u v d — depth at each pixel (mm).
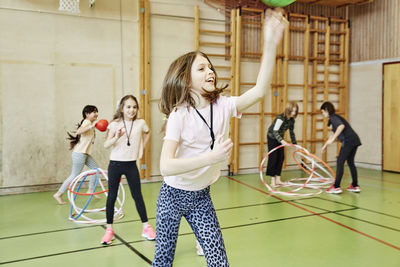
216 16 6867
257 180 6516
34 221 4004
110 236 3250
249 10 6973
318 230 3582
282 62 7496
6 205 4785
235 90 6953
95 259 2875
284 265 2723
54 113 5727
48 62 5660
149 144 6328
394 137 7414
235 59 6953
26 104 5559
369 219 3967
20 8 5461
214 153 1248
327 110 5266
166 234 1604
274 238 3352
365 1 7703
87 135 4750
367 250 3029
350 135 5219
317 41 7812
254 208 4480
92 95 5957
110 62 6062
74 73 5828
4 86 5422
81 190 5770
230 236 3420
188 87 1483
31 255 2975
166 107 1548
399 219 3963
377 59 7715
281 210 4375
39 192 5613
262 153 7387
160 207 1608
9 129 5477
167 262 1627
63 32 5734
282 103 7555
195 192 1560
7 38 5414
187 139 1484
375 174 7168
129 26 6156
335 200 4895
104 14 5988
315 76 7852
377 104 7762
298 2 7691
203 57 1536
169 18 6449
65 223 3918
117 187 3268
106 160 6090
